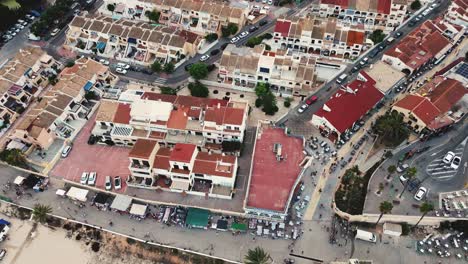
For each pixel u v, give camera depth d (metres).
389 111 142.00
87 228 120.94
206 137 133.25
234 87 154.12
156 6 179.25
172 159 119.75
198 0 179.00
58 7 181.88
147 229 119.81
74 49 170.88
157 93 146.62
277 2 190.12
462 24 171.38
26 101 150.62
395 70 152.88
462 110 141.88
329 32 160.12
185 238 117.94
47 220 122.62
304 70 149.00
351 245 115.12
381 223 118.69
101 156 135.12
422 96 139.50
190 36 165.25
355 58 163.38
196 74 152.50
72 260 116.56
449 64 159.50
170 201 123.38
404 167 127.31
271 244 116.06
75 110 143.25
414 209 118.88
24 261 116.69
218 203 122.38
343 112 136.75
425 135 135.50
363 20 176.50
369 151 133.12
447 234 116.31
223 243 116.75
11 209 125.25
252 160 123.88
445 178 125.81
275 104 145.75
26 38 177.38
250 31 176.75
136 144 124.12
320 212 120.75
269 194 116.62
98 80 153.75
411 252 114.00
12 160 128.62
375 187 123.94
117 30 167.75
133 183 125.88
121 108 136.75
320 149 134.38
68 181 128.50
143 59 165.00
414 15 182.38
